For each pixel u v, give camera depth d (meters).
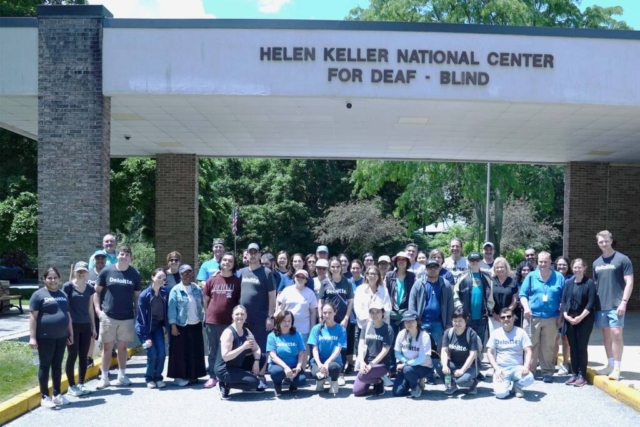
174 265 11.10
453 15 27.30
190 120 16.16
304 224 46.91
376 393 9.69
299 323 10.52
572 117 14.98
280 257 12.61
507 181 29.33
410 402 9.24
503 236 35.75
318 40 13.23
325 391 9.89
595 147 19.33
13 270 41.91
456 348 9.73
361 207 41.50
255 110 14.89
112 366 11.78
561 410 8.82
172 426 8.07
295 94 13.24
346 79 13.21
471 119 15.56
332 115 15.38
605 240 10.23
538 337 10.73
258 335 10.21
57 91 13.32
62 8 13.31
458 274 11.40
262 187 49.12
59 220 13.37
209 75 13.25
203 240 32.72
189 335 10.39
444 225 50.91
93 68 13.27
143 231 29.39
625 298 9.97
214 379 10.27
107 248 10.86
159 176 21.62
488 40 13.30
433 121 15.91
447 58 13.27
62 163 13.34
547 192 31.72
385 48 13.23
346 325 10.89
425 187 31.08
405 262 10.83
